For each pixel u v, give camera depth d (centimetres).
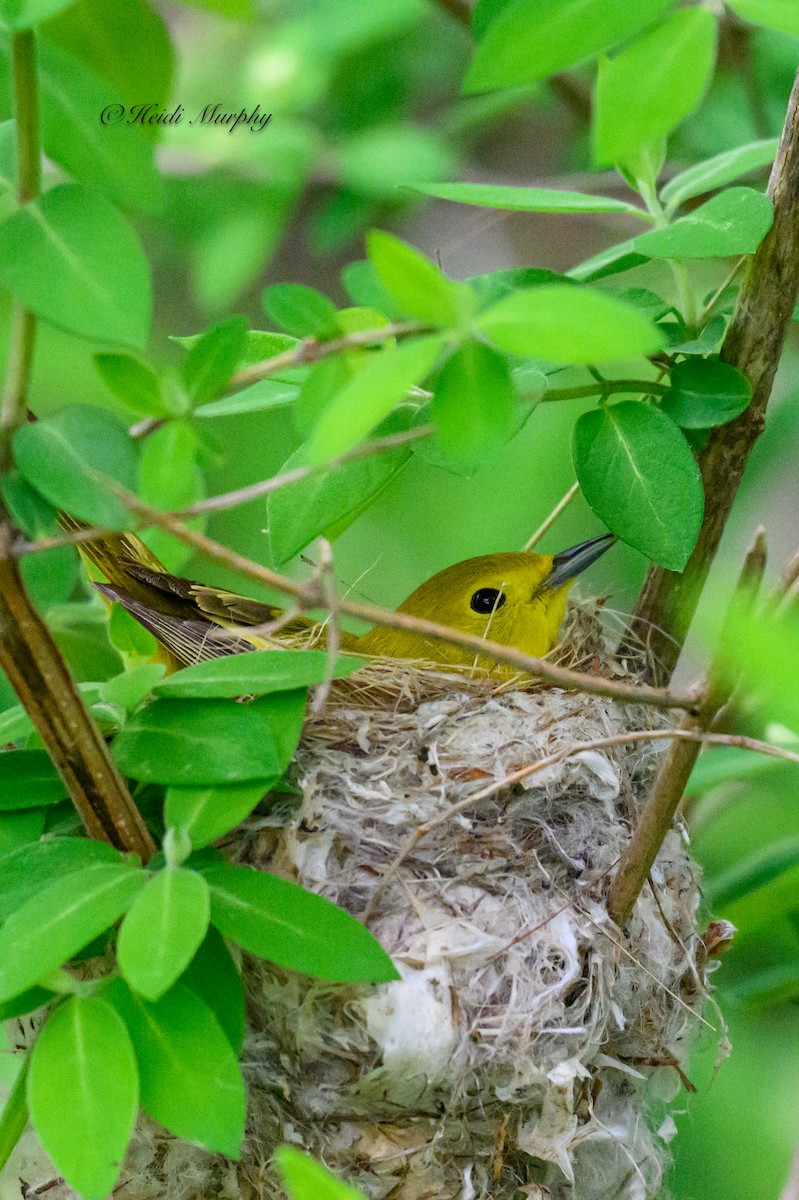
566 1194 195
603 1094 195
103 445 171
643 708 197
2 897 192
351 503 195
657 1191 196
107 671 198
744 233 194
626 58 159
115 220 167
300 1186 173
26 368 170
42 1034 185
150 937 175
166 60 192
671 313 197
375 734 196
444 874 195
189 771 192
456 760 196
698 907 197
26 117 168
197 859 192
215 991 192
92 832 192
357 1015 194
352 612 178
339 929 192
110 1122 178
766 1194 199
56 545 173
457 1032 194
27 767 193
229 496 171
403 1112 194
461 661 200
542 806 196
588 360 153
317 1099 194
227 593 199
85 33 192
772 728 198
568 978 194
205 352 174
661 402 195
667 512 195
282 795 195
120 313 164
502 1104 194
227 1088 186
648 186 195
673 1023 196
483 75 161
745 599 185
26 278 165
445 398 162
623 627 198
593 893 195
